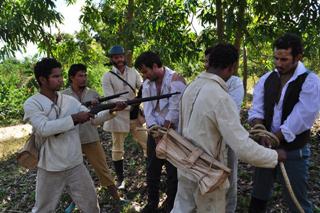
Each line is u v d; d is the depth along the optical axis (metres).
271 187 3.44
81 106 3.85
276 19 6.67
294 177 3.18
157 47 6.80
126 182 5.74
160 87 4.20
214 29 7.06
